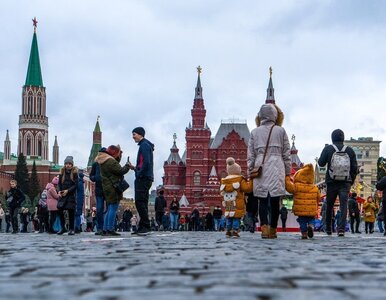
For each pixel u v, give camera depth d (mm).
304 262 7840
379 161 107688
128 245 12086
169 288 5254
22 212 37750
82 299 4656
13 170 184750
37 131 187125
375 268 7066
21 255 9273
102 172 17578
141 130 18016
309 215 15656
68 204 20031
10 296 4852
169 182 152000
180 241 13969
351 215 31094
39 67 190125
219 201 141375
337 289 5227
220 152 147875
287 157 15141
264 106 15344
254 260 8148
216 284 5520
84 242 13523
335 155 17094
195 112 149250
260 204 15289
